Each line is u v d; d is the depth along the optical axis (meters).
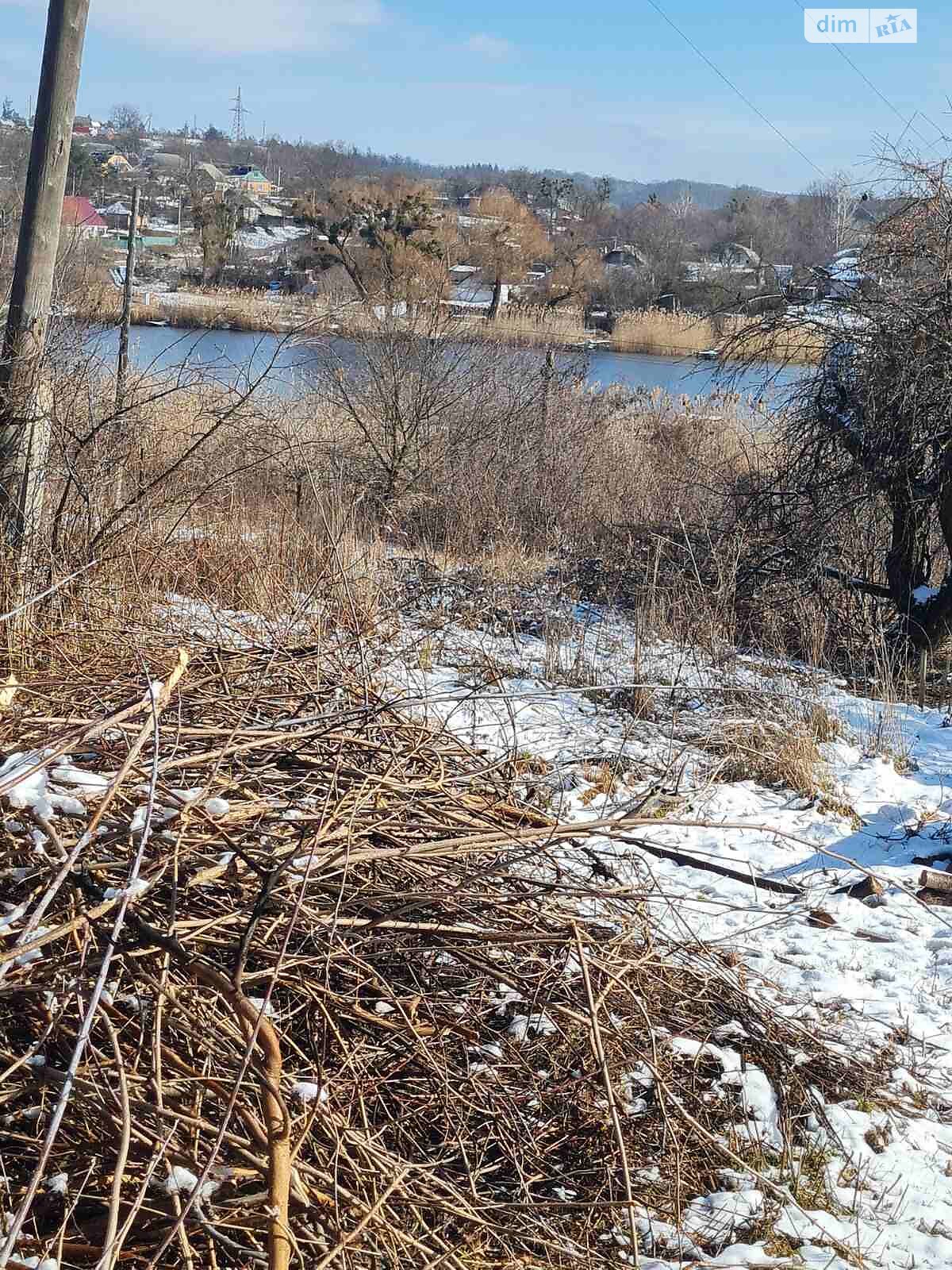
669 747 6.63
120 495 7.21
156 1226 2.30
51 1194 2.38
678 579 9.92
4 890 2.75
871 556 10.38
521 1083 3.21
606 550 11.30
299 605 6.07
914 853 5.73
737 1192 3.15
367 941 3.11
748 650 9.35
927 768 7.21
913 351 9.25
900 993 4.34
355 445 13.16
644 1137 3.24
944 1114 3.64
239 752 3.40
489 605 9.38
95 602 5.20
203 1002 2.65
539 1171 3.04
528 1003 3.32
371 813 3.44
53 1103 2.50
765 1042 3.67
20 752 3.06
